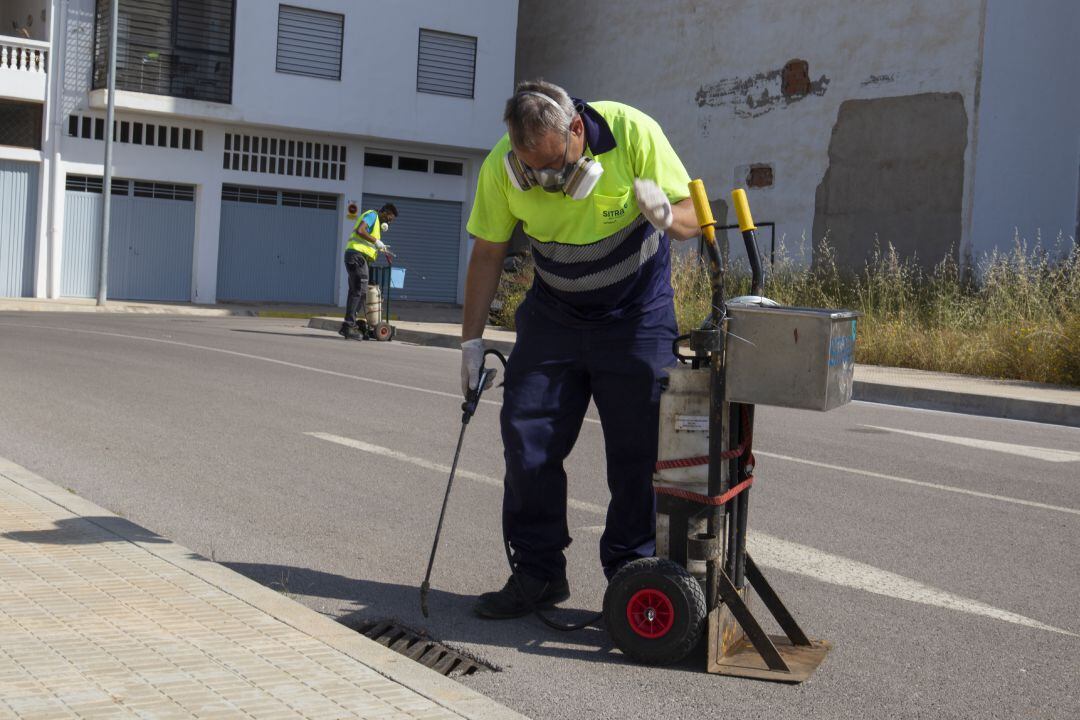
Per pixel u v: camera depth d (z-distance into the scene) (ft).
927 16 73.31
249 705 10.59
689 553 13.02
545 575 15.06
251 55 92.68
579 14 102.68
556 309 14.35
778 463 27.35
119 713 10.25
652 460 14.30
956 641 14.66
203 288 94.63
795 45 81.61
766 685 12.84
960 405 41.47
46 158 88.69
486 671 13.10
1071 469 28.12
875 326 54.75
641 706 12.10
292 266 98.89
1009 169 72.59
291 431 29.45
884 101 75.66
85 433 27.94
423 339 64.08
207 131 93.71
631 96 96.68
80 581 14.24
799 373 12.27
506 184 13.94
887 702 12.44
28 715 10.12
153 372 40.32
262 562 17.58
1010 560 18.84
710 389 12.77
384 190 101.71
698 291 62.69
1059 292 51.39
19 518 17.15
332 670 11.62
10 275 88.79
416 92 98.99
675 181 13.44
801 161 81.10
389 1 97.25
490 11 101.65
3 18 96.84
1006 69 71.87
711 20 88.63
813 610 15.83
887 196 75.41
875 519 21.59
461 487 23.39
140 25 89.45
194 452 26.22
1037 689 13.00
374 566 17.54
